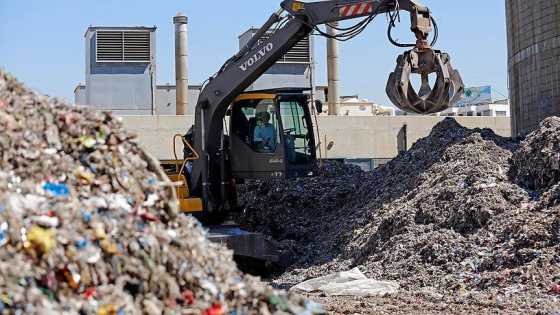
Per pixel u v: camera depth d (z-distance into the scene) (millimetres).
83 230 5238
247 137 16531
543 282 11508
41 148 5691
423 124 33844
